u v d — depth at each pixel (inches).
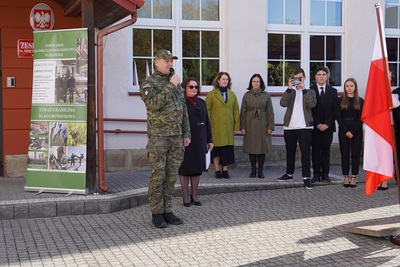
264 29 441.1
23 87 386.3
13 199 308.0
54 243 253.6
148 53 423.8
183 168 319.9
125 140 414.3
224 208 323.6
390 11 482.3
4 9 381.4
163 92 272.4
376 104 258.2
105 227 281.1
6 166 384.5
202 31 435.8
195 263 226.4
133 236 265.0
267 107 399.2
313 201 342.3
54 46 323.3
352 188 380.8
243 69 438.0
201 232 271.9
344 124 378.3
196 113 319.6
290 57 458.0
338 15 470.3
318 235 266.5
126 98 412.5
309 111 377.4
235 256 235.3
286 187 383.9
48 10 389.1
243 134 402.0
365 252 240.7
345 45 470.0
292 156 387.9
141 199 331.3
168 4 428.8
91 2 317.1
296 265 224.5
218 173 396.8
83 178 318.7
